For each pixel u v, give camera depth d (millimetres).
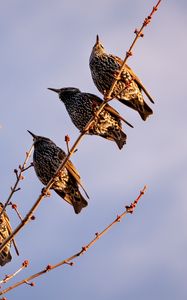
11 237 8367
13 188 8547
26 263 8070
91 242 8266
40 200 8586
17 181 8570
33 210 8523
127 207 8586
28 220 8422
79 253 8180
